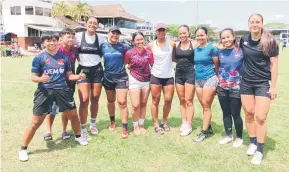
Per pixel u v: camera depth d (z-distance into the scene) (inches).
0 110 282.4
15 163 170.1
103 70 213.5
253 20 160.9
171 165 169.3
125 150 190.1
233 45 182.4
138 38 202.4
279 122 249.4
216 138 212.4
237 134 195.5
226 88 188.5
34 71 172.9
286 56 1117.1
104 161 173.9
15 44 1173.7
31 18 1614.2
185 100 216.2
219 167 166.9
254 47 165.3
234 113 191.5
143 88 214.5
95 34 203.6
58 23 1771.7
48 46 172.4
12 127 231.8
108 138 211.2
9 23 1617.9
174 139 210.2
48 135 205.0
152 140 207.8
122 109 209.3
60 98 180.1
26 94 361.7
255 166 167.8
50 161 173.3
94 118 219.3
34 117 172.9
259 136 171.0
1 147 192.1
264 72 167.0
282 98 342.6
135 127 219.9
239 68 182.9
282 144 199.9
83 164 169.9
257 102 169.2
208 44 195.6
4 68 683.4
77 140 200.2
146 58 207.0
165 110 225.1
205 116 204.7
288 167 166.9
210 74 198.1
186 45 205.9
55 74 175.9
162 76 212.2
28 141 176.9
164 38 207.3
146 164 170.4
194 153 185.6
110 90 214.7
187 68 208.8
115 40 202.1
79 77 184.7
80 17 1968.5
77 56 202.2
